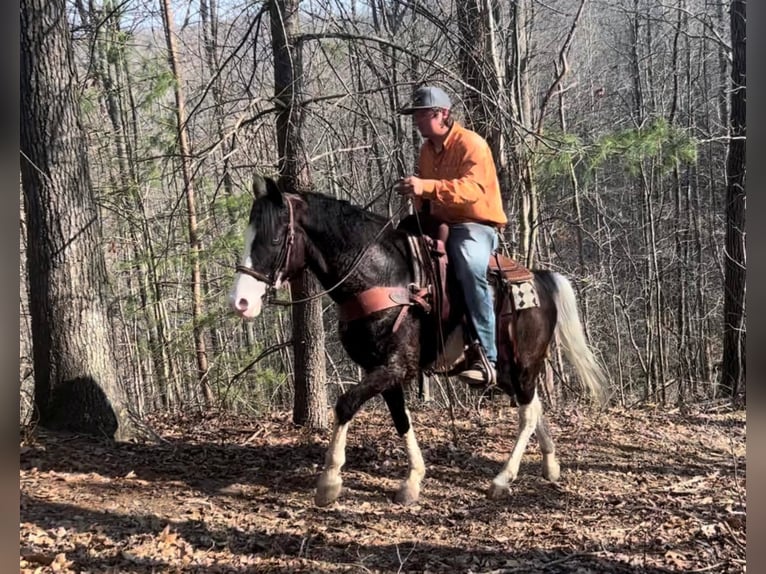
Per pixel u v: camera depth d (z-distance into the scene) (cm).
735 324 1107
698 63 1877
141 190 1155
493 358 515
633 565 425
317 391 748
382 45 750
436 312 499
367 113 698
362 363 501
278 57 667
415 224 529
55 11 605
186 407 1108
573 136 845
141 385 1371
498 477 552
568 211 1691
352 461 625
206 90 648
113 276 1275
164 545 429
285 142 673
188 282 1136
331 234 476
